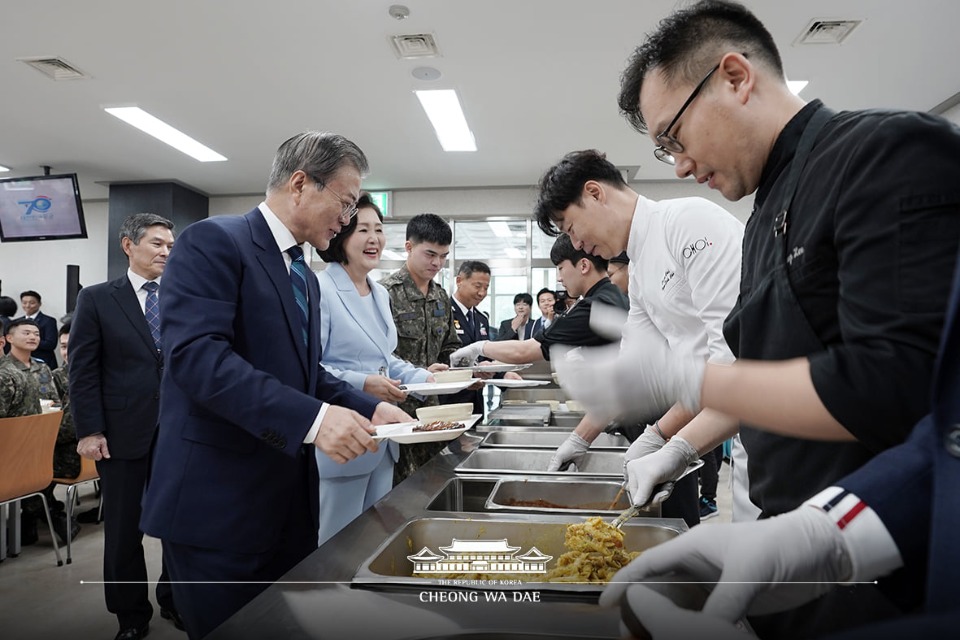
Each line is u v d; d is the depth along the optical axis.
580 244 1.58
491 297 7.17
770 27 3.54
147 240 2.26
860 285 0.57
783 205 0.75
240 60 3.90
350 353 1.77
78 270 7.06
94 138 5.31
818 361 0.58
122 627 2.01
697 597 0.58
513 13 3.38
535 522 1.01
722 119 0.78
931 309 0.51
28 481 2.62
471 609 0.67
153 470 1.13
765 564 0.53
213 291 1.10
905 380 0.51
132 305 2.21
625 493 1.34
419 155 5.77
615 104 4.57
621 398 0.73
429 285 2.60
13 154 5.72
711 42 0.77
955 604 0.42
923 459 0.53
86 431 2.08
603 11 3.35
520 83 4.23
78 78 4.14
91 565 2.73
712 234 1.23
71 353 2.13
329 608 0.69
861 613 0.60
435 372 2.09
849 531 0.53
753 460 0.85
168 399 1.15
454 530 1.02
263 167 6.11
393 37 3.63
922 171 0.54
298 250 1.30
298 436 1.03
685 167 0.87
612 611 0.65
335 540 0.94
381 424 1.31
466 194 6.95
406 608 0.69
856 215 0.58
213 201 7.27
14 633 2.06
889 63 3.96
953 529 0.43
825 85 4.30
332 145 1.23
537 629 0.62
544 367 3.79
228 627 0.65
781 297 0.73
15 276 7.47
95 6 3.30
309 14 3.39
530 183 6.71
